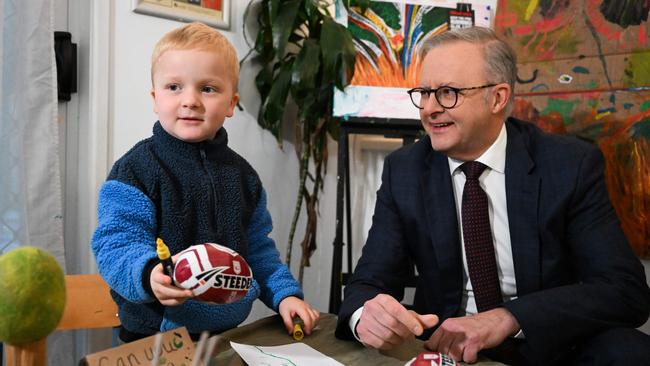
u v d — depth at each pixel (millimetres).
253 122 2180
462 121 1188
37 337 512
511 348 1137
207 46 999
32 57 1546
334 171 2465
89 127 1753
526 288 1200
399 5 2129
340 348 929
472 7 2189
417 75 2117
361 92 2068
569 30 2049
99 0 1708
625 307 1086
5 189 1499
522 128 1335
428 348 951
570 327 1027
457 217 1269
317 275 2477
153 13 1828
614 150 1974
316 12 2023
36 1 1547
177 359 729
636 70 1945
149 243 922
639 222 1933
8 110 1502
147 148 1010
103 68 1732
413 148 1387
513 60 1222
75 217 1811
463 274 1276
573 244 1206
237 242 1056
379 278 1230
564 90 2051
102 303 1255
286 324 981
